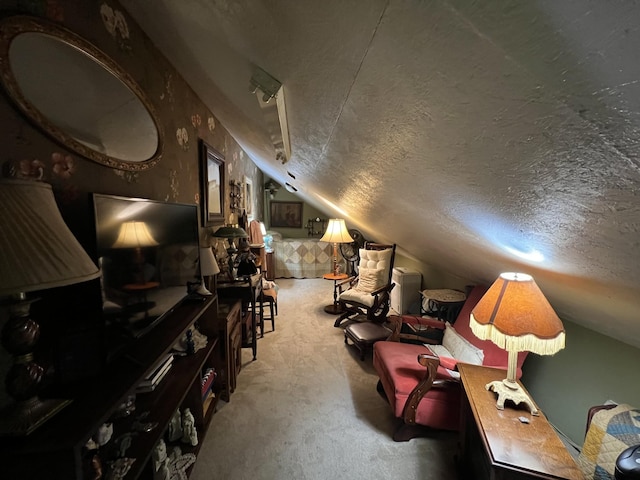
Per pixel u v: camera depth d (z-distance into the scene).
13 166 0.72
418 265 3.85
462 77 0.46
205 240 2.24
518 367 1.50
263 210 6.27
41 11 0.79
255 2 0.60
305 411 1.83
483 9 0.33
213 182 2.42
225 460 1.45
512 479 0.92
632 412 1.04
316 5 0.50
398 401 1.58
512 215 0.83
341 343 2.80
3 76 0.69
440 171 0.83
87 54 0.93
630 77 0.31
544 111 0.43
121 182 1.16
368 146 0.97
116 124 1.09
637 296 0.85
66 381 0.82
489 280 2.10
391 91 0.62
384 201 1.57
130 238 1.00
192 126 1.94
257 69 0.93
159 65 1.46
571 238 0.76
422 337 2.19
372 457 1.49
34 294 0.79
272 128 1.34
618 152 0.41
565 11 0.28
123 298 0.95
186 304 1.60
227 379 1.90
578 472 0.89
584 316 1.39
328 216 6.54
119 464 0.90
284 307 3.84
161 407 1.17
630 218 0.54
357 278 3.75
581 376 1.54
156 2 0.98
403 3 0.39
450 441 1.60
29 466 0.60
